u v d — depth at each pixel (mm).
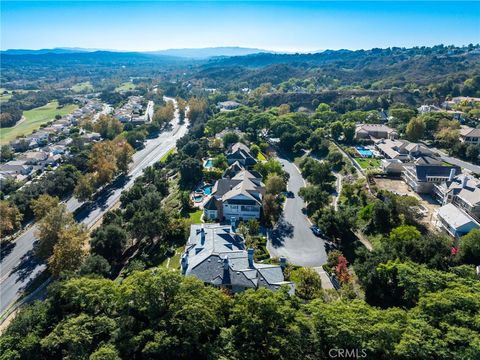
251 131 188375
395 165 126188
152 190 121250
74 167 149000
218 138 184500
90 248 87625
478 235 71438
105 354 42531
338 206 107938
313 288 66062
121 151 149625
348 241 89188
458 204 96812
